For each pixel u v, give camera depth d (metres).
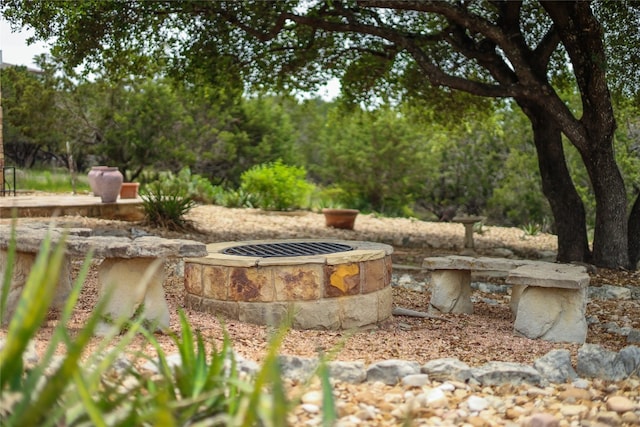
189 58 12.68
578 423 3.38
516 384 4.11
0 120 16.42
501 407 3.63
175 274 8.62
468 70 14.84
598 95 10.84
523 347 5.60
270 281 5.71
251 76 13.78
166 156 30.41
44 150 33.81
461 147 31.05
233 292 5.77
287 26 12.84
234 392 2.63
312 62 13.95
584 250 11.77
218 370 2.65
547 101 10.94
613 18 11.50
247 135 35.75
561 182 11.92
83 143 30.94
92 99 30.34
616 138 21.25
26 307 1.86
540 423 3.18
